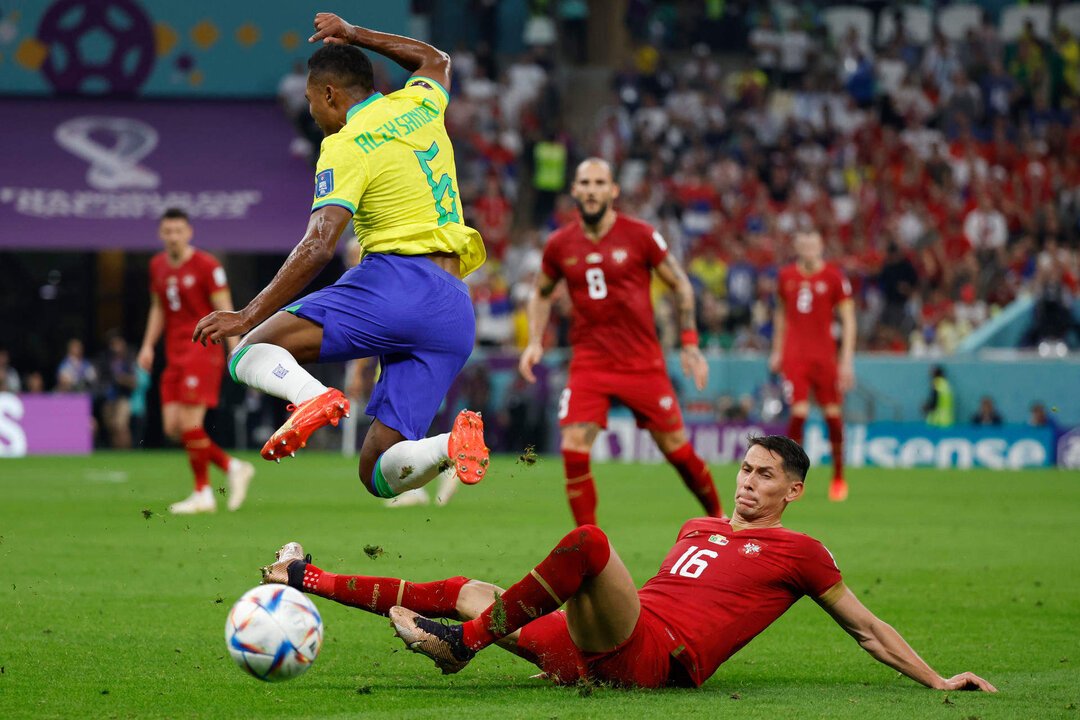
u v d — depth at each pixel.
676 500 34.75
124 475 41.44
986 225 63.84
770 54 74.69
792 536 12.32
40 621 15.62
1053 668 13.41
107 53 58.03
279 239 54.47
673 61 77.69
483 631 11.45
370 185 12.82
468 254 13.59
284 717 10.76
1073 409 53.12
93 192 55.47
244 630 10.50
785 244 61.72
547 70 70.19
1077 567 21.56
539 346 23.89
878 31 80.44
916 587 19.27
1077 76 74.88
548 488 39.12
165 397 29.16
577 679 12.09
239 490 29.97
